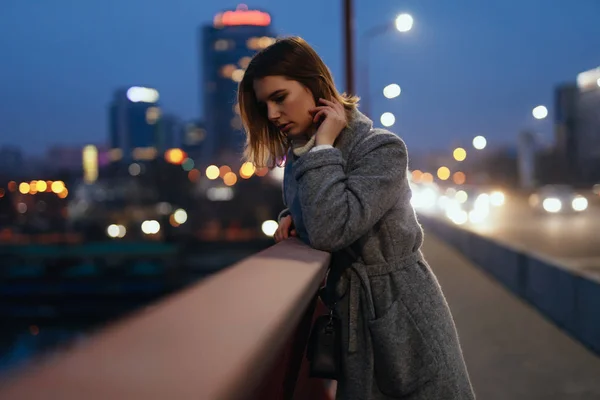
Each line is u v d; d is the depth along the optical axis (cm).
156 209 12219
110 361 58
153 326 75
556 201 4012
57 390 49
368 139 200
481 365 583
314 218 187
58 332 6594
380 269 198
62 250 7925
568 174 8356
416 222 207
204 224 11881
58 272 7762
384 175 192
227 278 126
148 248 7969
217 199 12138
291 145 225
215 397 55
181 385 55
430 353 193
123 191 13038
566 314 726
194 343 70
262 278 127
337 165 193
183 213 11938
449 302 952
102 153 18800
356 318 199
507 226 3050
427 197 6494
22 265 7888
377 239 198
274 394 158
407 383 191
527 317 816
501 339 691
